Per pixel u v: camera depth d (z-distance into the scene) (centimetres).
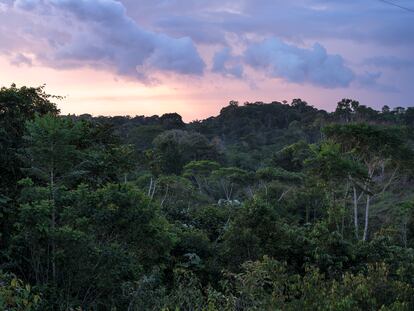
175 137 6388
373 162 3350
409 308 535
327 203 3353
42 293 854
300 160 5591
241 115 12475
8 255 941
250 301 655
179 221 2062
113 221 967
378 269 612
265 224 1541
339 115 8188
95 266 921
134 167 1479
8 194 1149
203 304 808
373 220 4006
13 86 1284
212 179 4766
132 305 911
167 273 1390
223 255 1527
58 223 995
